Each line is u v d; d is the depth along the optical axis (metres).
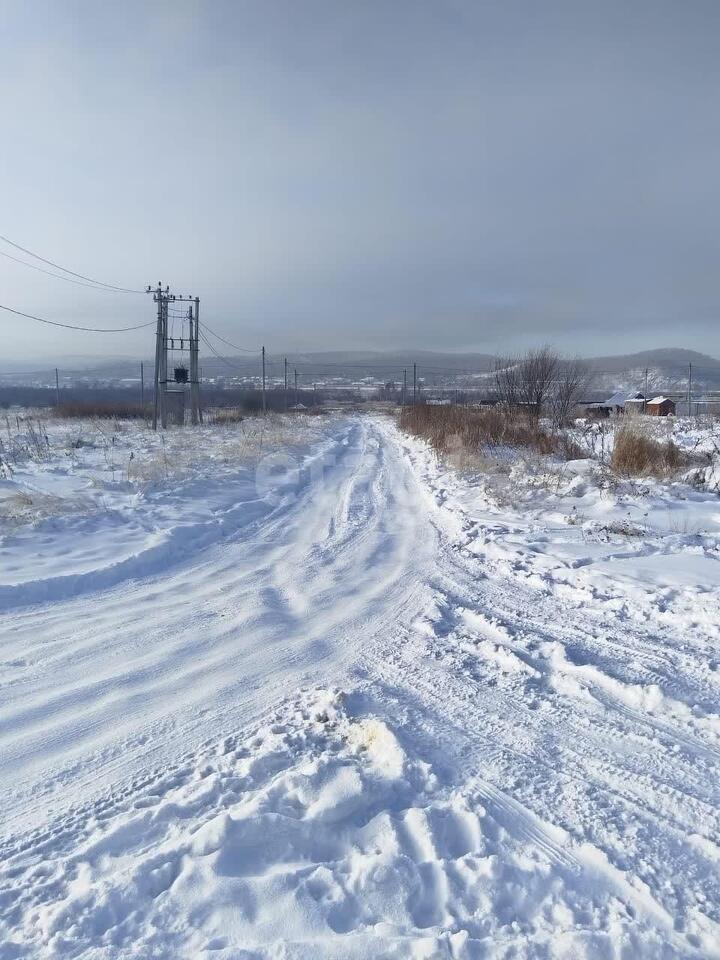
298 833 2.74
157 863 2.59
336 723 3.81
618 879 2.56
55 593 6.59
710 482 11.02
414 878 2.49
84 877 2.59
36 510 9.66
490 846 2.73
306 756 3.45
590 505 10.09
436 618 5.71
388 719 3.87
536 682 4.42
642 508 9.51
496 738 3.68
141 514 10.15
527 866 2.60
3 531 8.58
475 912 2.38
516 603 6.16
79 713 4.03
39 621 5.79
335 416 59.44
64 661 4.86
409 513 11.00
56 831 2.92
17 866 2.68
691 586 6.18
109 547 8.16
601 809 3.02
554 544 8.02
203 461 16.72
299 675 4.57
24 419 35.66
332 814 2.84
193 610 6.11
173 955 2.19
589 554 7.49
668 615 5.58
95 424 32.31
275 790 3.03
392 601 6.32
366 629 5.53
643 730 3.76
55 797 3.18
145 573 7.50
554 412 22.33
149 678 4.55
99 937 2.29
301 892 2.42
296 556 8.27
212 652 5.03
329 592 6.67
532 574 6.97
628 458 12.38
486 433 19.62
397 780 3.16
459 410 26.83
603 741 3.65
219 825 2.70
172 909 2.38
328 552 8.42
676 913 2.39
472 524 9.39
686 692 4.18
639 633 5.27
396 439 30.33
